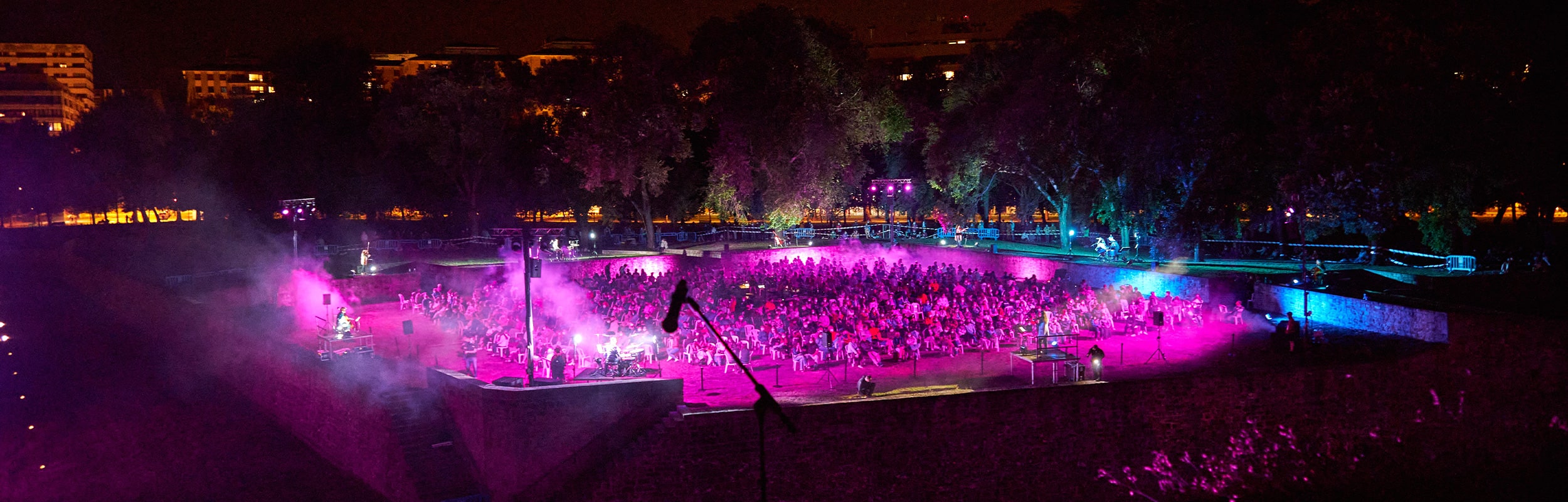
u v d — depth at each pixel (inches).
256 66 7116.1
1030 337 1094.4
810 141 2039.9
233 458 1194.0
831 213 2738.7
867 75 2260.1
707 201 2380.7
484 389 944.3
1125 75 1631.4
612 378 1011.9
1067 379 1037.8
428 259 2103.8
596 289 1600.6
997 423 960.9
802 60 2038.6
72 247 2178.9
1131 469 987.3
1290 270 1562.5
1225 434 1007.0
